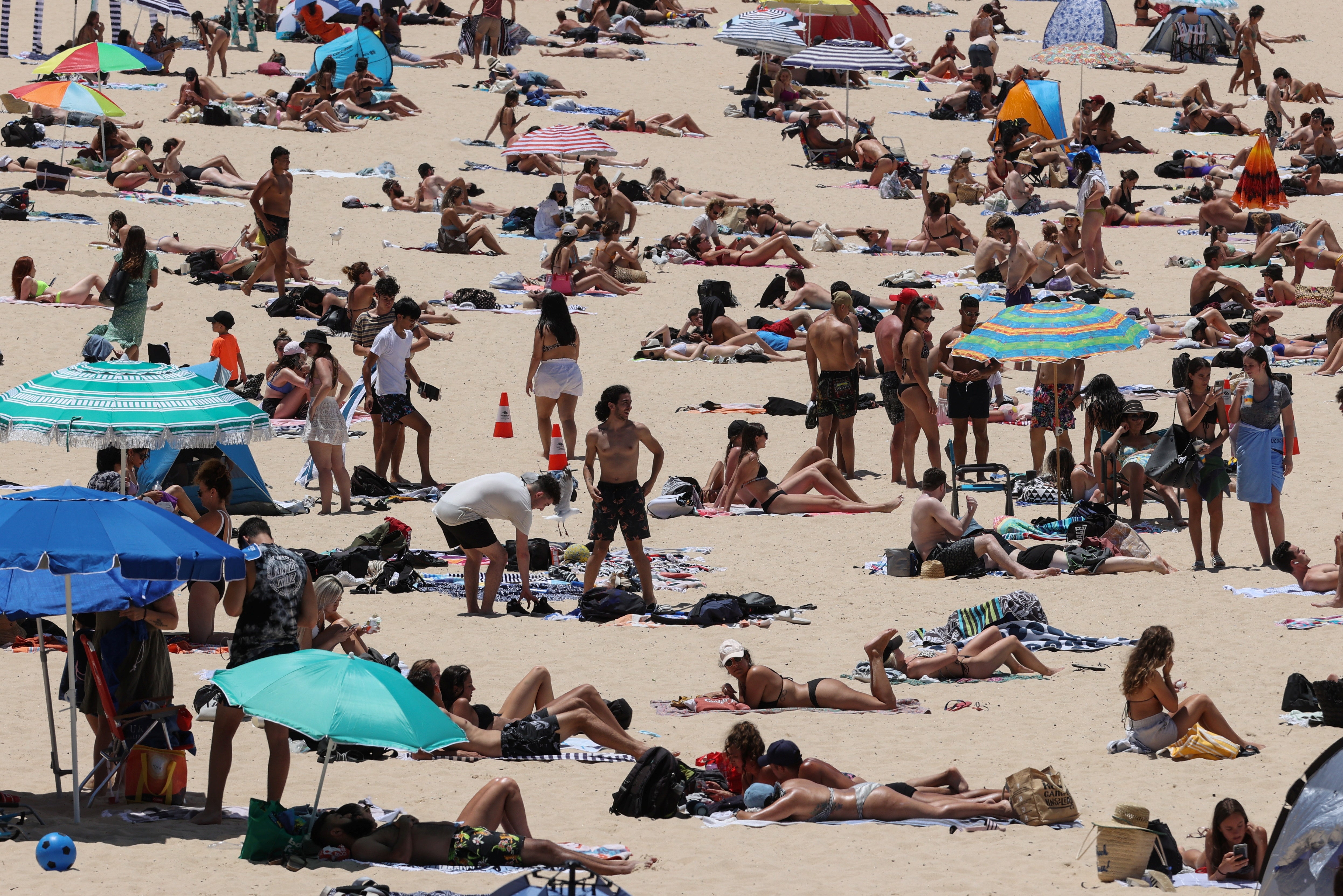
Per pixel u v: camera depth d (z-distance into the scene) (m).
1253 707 42.84
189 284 99.06
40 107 131.62
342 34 175.50
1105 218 120.75
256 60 165.25
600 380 87.25
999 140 145.25
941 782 35.75
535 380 72.38
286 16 178.00
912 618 52.06
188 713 34.81
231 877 29.38
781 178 135.38
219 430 43.75
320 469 64.38
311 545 58.97
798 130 141.12
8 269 96.56
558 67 170.50
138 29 177.75
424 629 50.19
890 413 70.50
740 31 155.75
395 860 30.80
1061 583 56.09
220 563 31.39
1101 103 150.75
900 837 33.41
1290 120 155.38
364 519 63.66
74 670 33.09
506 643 48.97
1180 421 58.91
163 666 34.25
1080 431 78.69
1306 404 81.50
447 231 109.38
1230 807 31.11
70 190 116.25
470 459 73.81
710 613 51.25
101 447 43.03
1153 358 91.25
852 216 123.00
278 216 94.38
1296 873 25.00
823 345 70.50
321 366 64.19
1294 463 71.88
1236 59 193.75
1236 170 136.38
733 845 32.75
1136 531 63.16
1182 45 192.12
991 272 106.12
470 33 171.00
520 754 39.06
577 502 67.94
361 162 130.50
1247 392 56.78
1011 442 77.25
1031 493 67.25
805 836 33.47
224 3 193.75
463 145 137.88
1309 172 133.50
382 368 67.62
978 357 64.62
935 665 46.22
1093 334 64.19
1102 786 37.00
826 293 97.38
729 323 93.56
